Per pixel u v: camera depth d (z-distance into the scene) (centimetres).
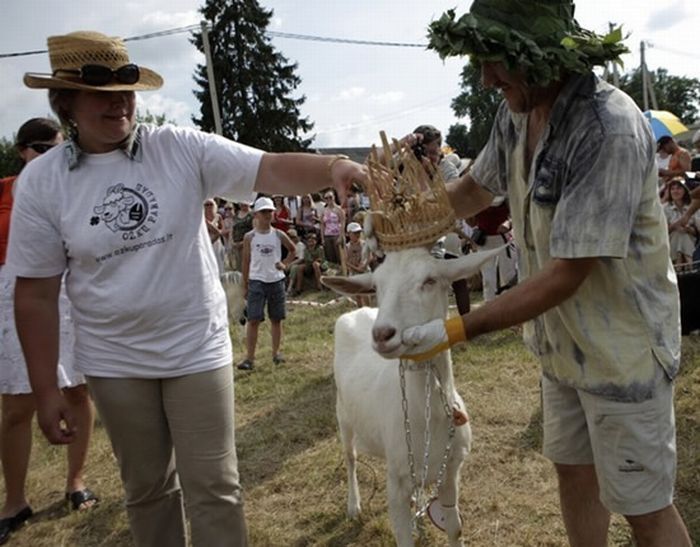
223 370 258
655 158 210
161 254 241
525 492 388
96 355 247
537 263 236
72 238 237
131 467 257
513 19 201
